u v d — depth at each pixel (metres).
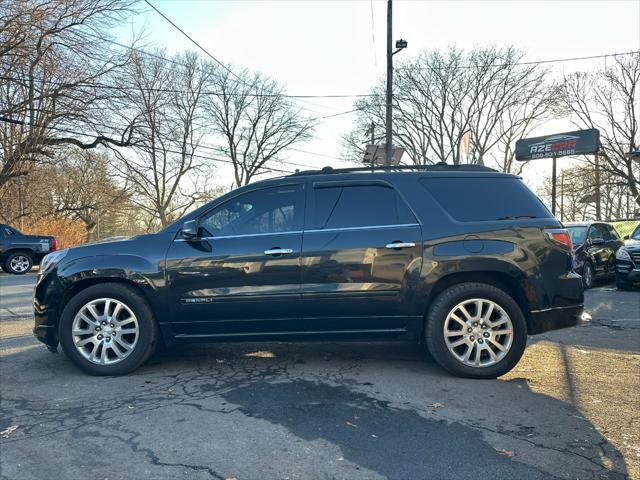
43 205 33.47
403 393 4.19
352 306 4.63
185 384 4.43
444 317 4.60
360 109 38.88
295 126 43.62
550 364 5.10
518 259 4.61
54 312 4.77
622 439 3.34
